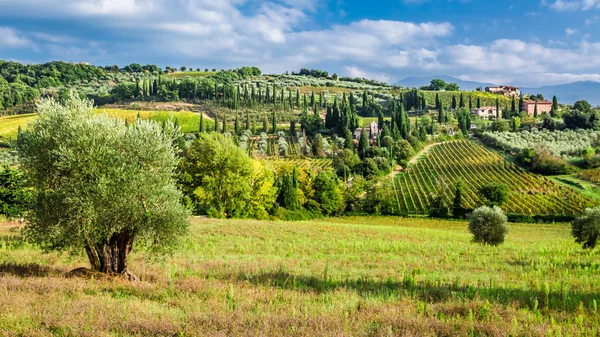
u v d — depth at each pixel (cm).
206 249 3025
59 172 1773
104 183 1708
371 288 1806
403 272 2238
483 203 8725
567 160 10925
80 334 1004
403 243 3772
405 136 15862
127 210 1742
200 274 1992
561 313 1344
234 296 1467
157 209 1805
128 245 1869
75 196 1708
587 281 1953
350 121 16900
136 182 1775
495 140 14238
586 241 3612
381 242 3859
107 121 1891
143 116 17275
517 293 1675
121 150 1867
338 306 1381
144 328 1071
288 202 8388
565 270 2378
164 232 1836
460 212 8331
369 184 9600
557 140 13238
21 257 2233
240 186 6066
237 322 1128
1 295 1263
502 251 3378
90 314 1135
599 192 8788
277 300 1440
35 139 1788
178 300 1381
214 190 6009
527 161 11412
